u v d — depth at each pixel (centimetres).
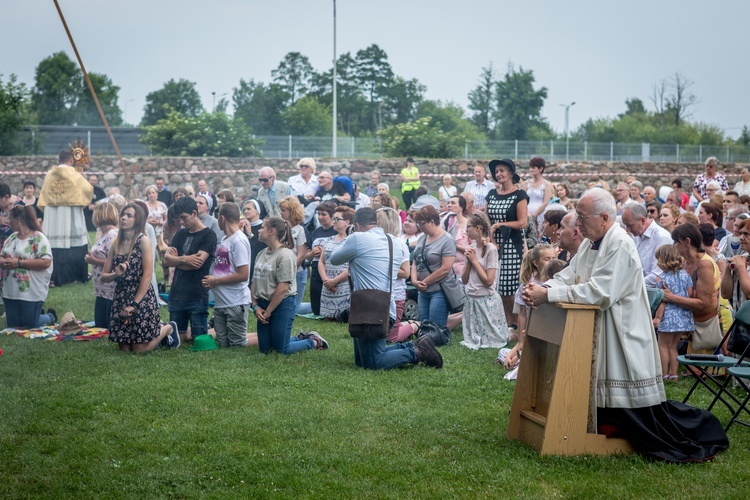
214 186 2650
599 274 471
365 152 3102
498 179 914
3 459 472
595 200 473
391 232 814
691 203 1538
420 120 3122
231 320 791
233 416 555
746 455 489
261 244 998
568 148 3397
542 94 6994
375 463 471
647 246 784
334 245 952
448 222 1057
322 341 796
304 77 7412
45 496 422
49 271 881
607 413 488
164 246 1115
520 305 704
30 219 871
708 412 508
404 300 856
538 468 462
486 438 517
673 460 471
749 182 1437
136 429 527
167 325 788
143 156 2664
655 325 682
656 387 480
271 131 6075
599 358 479
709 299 678
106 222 849
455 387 651
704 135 6706
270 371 693
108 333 843
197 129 2775
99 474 449
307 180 1320
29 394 602
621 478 449
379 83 7338
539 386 509
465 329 831
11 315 873
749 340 563
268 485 439
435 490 432
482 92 7225
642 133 6756
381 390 633
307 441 507
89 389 620
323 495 425
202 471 457
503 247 896
